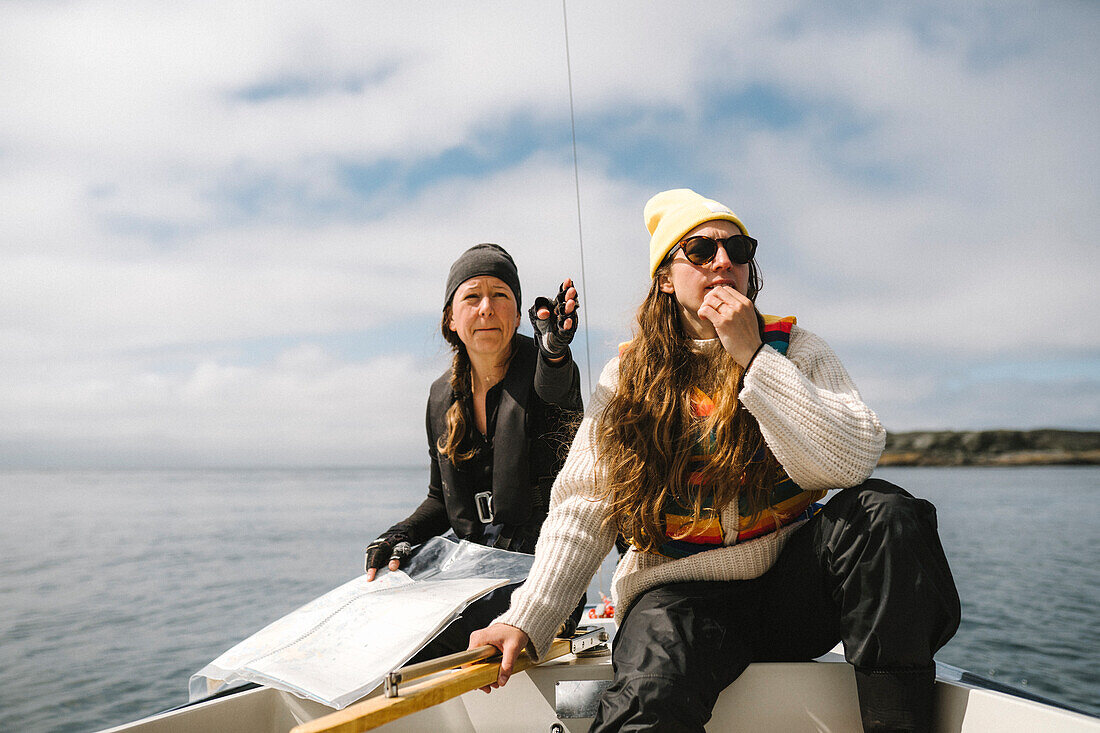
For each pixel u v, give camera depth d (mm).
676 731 835
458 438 1460
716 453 1032
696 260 1095
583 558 1053
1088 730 757
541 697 1023
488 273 1448
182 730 954
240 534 27359
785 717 943
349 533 27766
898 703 848
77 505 36656
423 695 786
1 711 10938
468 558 1346
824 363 1054
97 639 14734
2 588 19406
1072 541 22266
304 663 1044
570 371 1357
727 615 977
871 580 854
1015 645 12562
